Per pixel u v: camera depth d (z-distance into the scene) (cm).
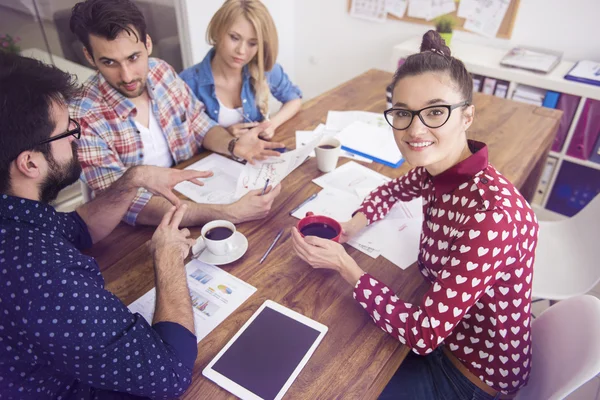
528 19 254
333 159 147
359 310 97
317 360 86
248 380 82
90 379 73
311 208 131
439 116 85
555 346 102
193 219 124
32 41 228
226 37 169
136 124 155
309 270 108
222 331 92
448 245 95
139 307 97
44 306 67
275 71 199
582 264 153
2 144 68
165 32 285
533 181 198
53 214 80
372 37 321
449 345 105
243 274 107
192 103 174
